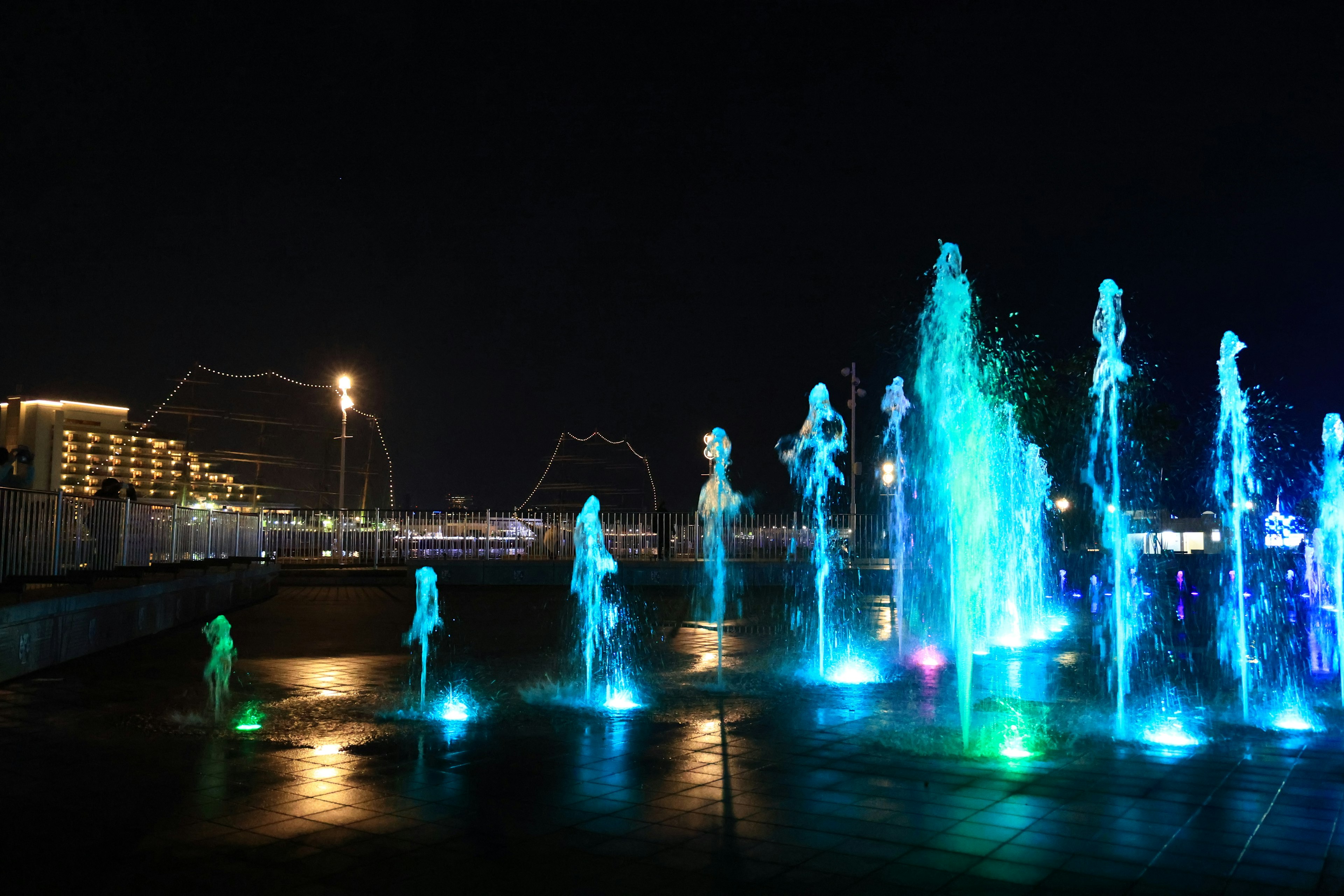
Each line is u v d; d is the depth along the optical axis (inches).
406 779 244.8
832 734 305.4
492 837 198.2
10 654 405.1
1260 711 350.9
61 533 493.7
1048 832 203.6
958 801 226.7
